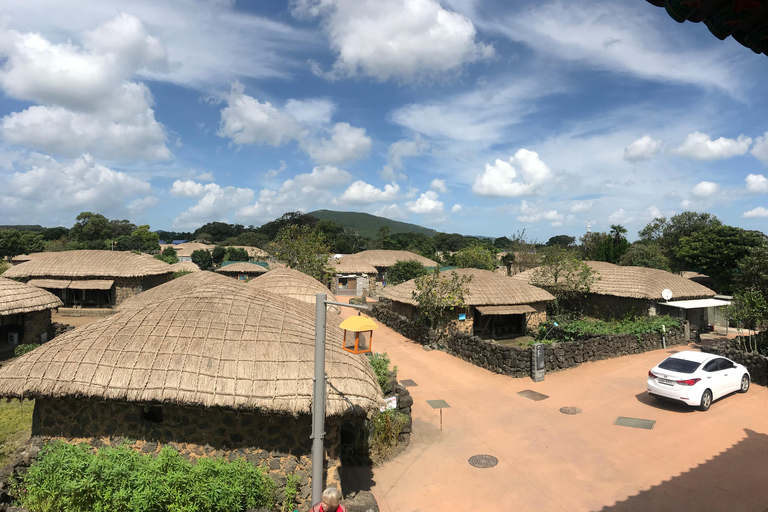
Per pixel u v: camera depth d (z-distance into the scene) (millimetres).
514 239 58312
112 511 7742
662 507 9055
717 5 3139
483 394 16094
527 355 18141
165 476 7828
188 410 8812
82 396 8391
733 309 21016
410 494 9789
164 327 9391
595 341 20297
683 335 24047
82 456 8328
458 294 22609
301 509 8594
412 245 95938
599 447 11859
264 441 8805
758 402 14805
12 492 8688
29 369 8805
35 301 21547
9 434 12758
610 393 16078
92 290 34812
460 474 10617
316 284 20250
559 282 29312
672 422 13297
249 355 8867
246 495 8102
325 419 8617
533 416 14062
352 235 115938
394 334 26578
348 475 10547
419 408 14742
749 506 8992
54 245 75250
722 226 44719
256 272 56156
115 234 102688
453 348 21641
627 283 27516
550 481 10234
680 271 50031
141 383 8391
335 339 10703
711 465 10695
